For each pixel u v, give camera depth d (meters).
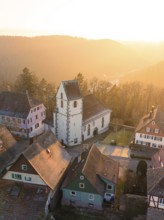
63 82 58.56
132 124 79.00
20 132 68.62
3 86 100.69
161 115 66.69
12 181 40.75
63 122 61.59
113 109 85.81
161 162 45.53
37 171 38.97
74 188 40.50
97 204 40.50
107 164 46.59
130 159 57.75
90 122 66.25
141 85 100.69
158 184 35.66
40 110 72.88
